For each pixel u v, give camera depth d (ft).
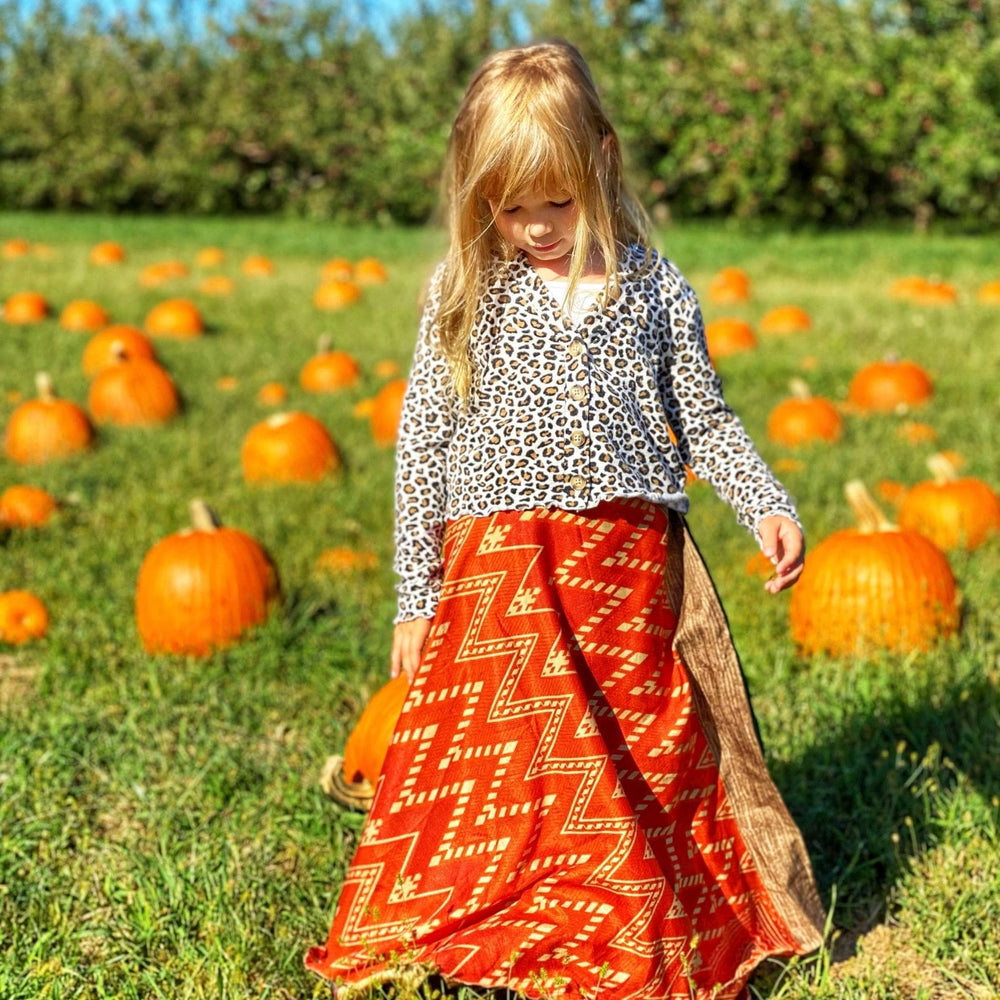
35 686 15.33
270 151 79.00
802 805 11.80
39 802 12.41
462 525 9.01
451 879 8.78
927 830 11.43
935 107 62.64
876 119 63.52
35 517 20.47
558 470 8.79
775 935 9.43
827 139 64.39
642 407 9.02
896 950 10.14
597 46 69.77
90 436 24.73
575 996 8.62
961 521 18.69
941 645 14.93
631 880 8.61
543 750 8.71
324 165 76.69
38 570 18.37
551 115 8.34
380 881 8.92
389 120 76.89
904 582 15.24
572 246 8.89
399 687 12.35
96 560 18.94
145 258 56.90
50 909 10.64
